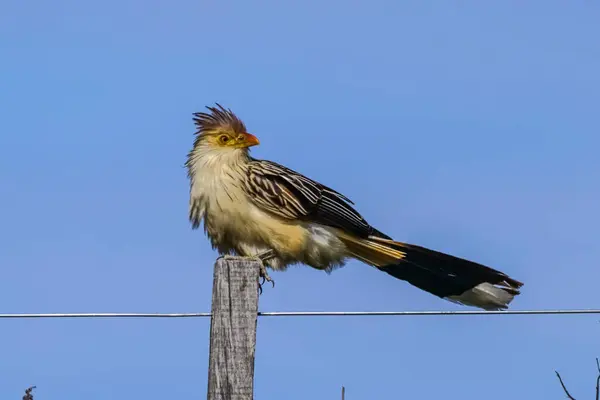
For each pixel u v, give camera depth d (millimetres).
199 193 11961
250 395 8102
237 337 8172
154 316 9117
